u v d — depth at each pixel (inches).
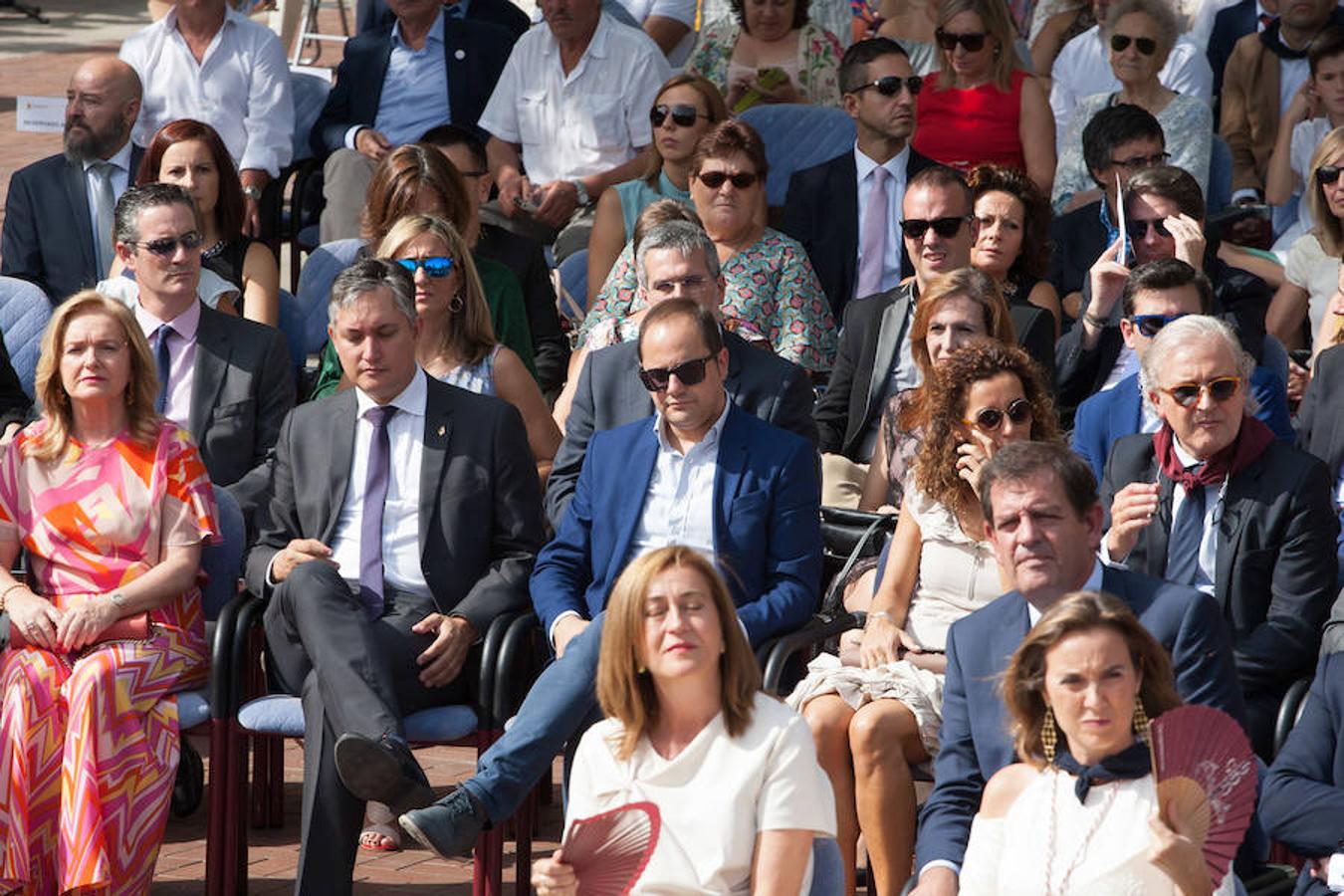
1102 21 1221.7
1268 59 1240.8
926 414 674.8
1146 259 855.1
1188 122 1088.8
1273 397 754.8
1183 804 437.4
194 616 708.0
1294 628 630.5
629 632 488.4
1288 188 1151.0
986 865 480.1
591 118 1170.6
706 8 1337.4
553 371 978.1
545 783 781.3
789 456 685.3
